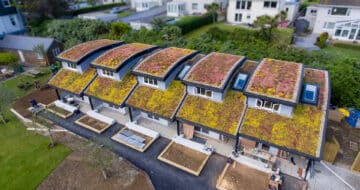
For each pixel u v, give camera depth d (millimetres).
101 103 30859
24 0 60406
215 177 20141
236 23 61719
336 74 27156
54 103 31547
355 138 23609
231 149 22766
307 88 20922
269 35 40750
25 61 46438
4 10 54062
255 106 20906
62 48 47500
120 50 30688
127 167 21312
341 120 26000
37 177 20562
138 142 24062
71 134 26000
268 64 23812
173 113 22969
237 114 21125
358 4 46719
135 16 67688
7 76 40219
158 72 24500
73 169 21188
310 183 19109
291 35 44375
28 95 34125
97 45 33500
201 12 70188
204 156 22141
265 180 19469
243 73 24203
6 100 27156
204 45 38656
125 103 25344
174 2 69188
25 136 25766
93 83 28578
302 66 23000
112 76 28203
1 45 48031
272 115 20031
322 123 18406
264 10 57344
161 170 21078
